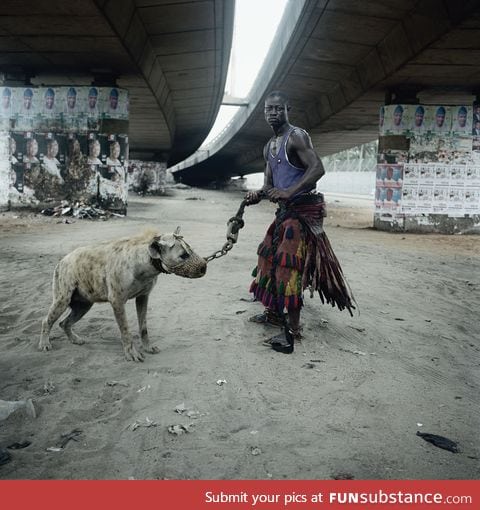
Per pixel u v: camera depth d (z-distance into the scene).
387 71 16.53
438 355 4.58
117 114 17.50
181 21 15.45
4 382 3.61
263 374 3.83
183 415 3.13
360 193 77.25
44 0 11.49
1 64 17.27
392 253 11.81
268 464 2.62
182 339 4.61
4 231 13.09
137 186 41.19
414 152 17.70
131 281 3.80
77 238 11.83
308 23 14.73
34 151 17.62
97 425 3.00
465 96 19.73
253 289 4.80
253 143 49.91
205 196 43.75
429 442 2.92
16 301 5.88
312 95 25.55
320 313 5.66
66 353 4.18
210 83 25.53
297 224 4.27
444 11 11.88
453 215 17.78
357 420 3.15
